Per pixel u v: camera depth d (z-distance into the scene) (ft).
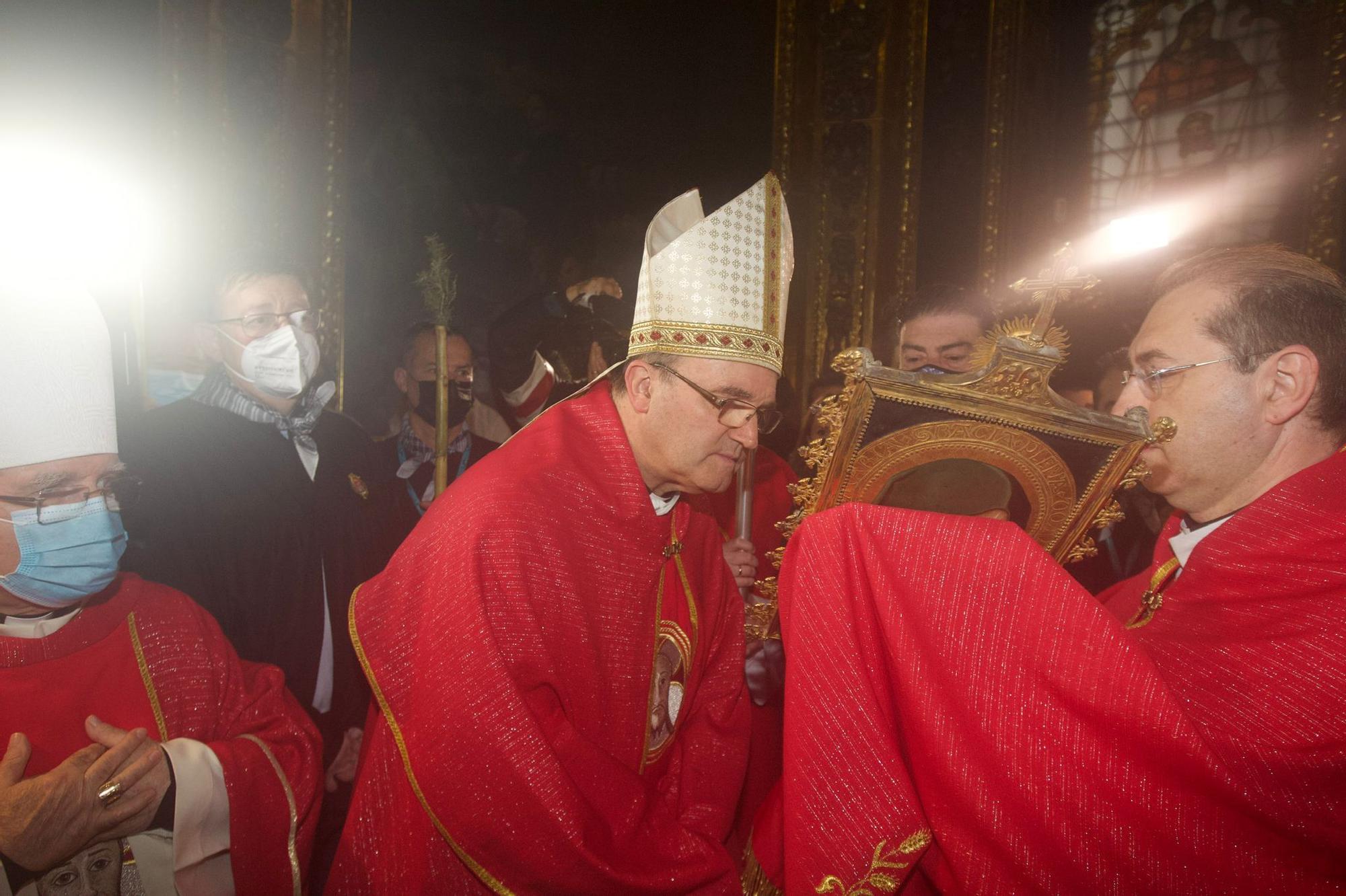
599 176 29.94
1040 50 29.58
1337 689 3.80
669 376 5.25
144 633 5.45
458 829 4.73
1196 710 4.01
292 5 20.80
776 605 6.70
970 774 4.20
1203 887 3.77
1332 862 3.67
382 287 26.05
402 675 5.29
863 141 29.73
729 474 5.46
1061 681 4.11
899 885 4.23
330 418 10.03
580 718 5.18
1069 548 5.49
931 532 4.51
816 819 4.36
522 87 28.53
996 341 5.05
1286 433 4.57
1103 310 26.81
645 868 4.84
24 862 4.40
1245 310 4.50
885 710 4.49
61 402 4.68
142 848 4.98
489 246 28.07
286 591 8.39
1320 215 26.14
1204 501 4.85
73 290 4.84
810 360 29.86
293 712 6.04
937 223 29.09
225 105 19.43
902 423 5.13
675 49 30.78
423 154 26.81
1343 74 25.98
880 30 29.58
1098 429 4.84
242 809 5.16
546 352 10.24
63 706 5.06
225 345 8.81
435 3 27.17
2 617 5.01
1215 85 28.63
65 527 4.65
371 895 5.23
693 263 5.19
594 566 5.30
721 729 5.99
